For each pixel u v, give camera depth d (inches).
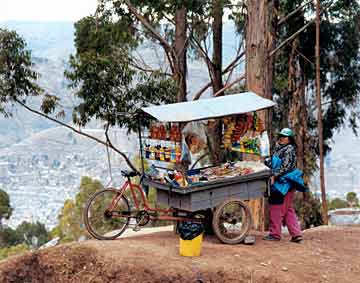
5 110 601.9
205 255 307.1
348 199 1336.1
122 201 337.7
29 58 593.6
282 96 930.1
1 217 1724.9
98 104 564.4
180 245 304.7
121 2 753.6
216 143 491.2
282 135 354.9
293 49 874.1
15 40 582.2
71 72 563.2
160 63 741.3
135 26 780.6
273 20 611.8
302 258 322.7
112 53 705.0
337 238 398.6
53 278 307.9
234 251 319.3
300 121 889.5
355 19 895.7
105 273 289.9
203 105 337.7
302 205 872.9
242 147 362.9
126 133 585.6
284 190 351.9
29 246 1641.2
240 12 776.9
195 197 320.8
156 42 801.6
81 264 303.7
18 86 590.6
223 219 340.8
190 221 335.0
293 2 858.1
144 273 283.0
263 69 538.0
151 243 325.1
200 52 783.7
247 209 340.5
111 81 562.3
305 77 932.0
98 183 1391.5
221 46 786.8
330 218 770.2
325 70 944.3
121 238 341.4
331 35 922.1
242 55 807.1
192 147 326.3
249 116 357.4
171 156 326.6
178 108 329.4
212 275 283.0
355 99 964.6
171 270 282.2
